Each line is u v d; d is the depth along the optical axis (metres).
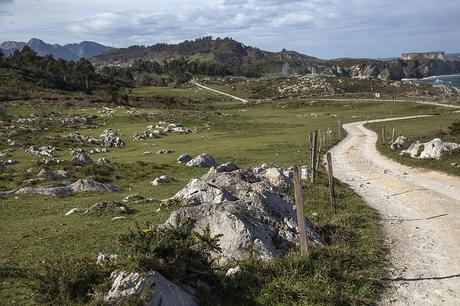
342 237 21.14
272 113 139.38
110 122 104.56
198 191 24.31
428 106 124.19
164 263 13.12
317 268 16.19
